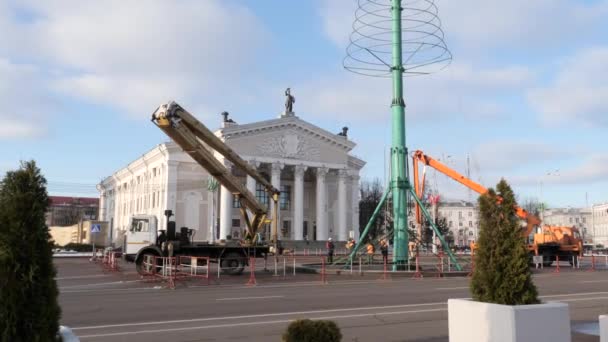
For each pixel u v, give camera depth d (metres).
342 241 69.81
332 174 74.31
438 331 10.16
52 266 4.99
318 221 69.88
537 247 41.97
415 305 14.42
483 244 6.94
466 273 27.30
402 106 28.80
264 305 14.54
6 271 4.71
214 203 62.06
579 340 9.16
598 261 49.38
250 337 9.56
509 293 6.55
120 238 66.94
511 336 6.04
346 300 15.76
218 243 30.91
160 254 27.77
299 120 69.31
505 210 6.94
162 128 25.98
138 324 11.16
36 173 5.18
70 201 143.12
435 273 26.86
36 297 4.80
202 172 67.19
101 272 30.25
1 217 4.85
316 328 5.45
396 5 29.03
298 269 31.98
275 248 30.64
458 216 142.50
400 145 28.64
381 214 78.50
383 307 13.96
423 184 37.75
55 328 4.89
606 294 17.73
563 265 42.78
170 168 65.56
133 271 30.89
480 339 6.43
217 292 18.69
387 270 28.86
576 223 146.75
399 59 28.75
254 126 66.00
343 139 72.75
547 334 6.18
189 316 12.38
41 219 5.02
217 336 9.68
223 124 66.00
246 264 29.70
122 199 88.25
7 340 4.58
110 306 14.41
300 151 69.50
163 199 66.06
